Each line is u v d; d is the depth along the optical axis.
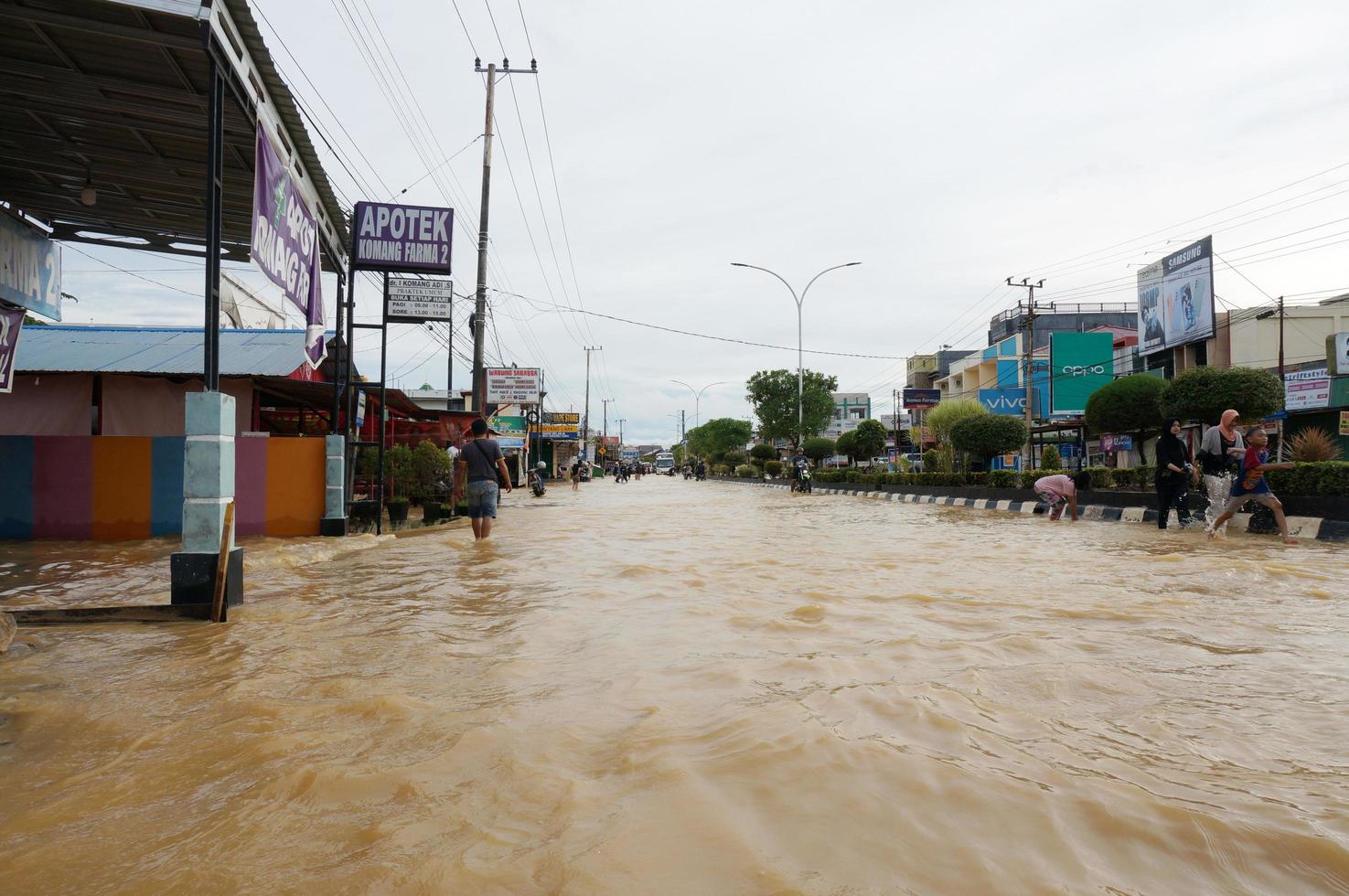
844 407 94.88
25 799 2.06
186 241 10.35
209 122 5.46
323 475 10.33
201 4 5.25
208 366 5.16
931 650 3.53
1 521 9.62
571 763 2.22
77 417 13.38
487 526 9.81
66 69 6.33
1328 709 2.67
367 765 2.22
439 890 1.56
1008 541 9.46
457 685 3.09
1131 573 6.24
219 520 4.94
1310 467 10.12
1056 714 2.61
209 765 2.27
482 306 21.12
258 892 1.57
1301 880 1.57
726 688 2.97
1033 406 41.78
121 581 6.17
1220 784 2.02
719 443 95.12
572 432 59.66
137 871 1.68
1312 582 5.69
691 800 1.93
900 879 1.57
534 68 21.95
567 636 4.00
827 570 6.59
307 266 8.86
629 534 10.95
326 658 3.60
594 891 1.54
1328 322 28.11
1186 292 29.50
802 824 1.81
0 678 3.29
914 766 2.13
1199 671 3.17
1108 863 1.63
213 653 3.76
